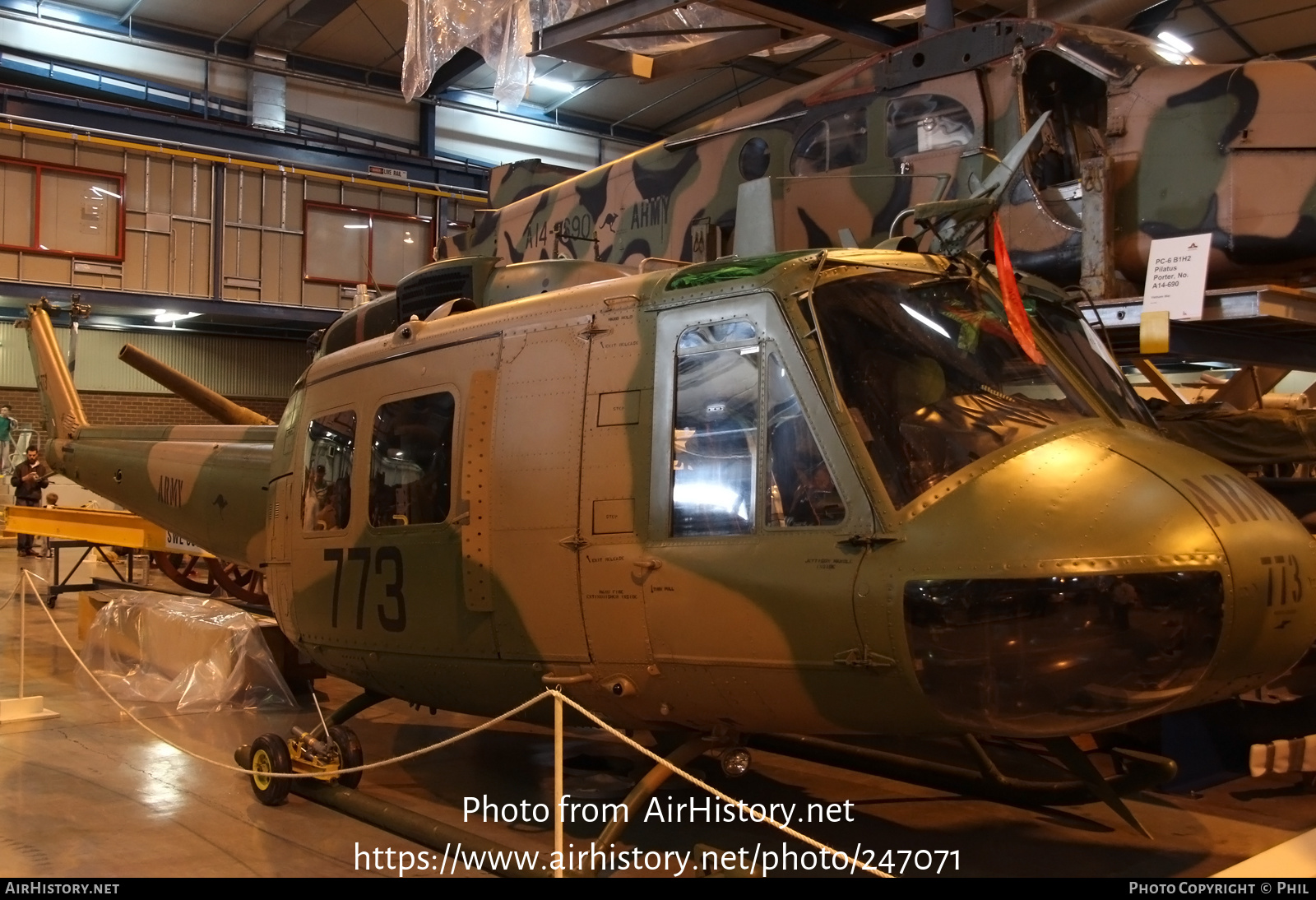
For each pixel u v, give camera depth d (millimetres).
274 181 21219
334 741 5332
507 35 10695
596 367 4652
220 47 23500
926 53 7371
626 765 6102
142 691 8000
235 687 7645
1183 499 3676
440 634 5020
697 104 26438
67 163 19406
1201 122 6230
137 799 5484
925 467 3906
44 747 6531
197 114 23031
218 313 20750
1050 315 4805
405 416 5359
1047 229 6656
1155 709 3590
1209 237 5918
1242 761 5781
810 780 5887
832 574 3861
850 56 22656
